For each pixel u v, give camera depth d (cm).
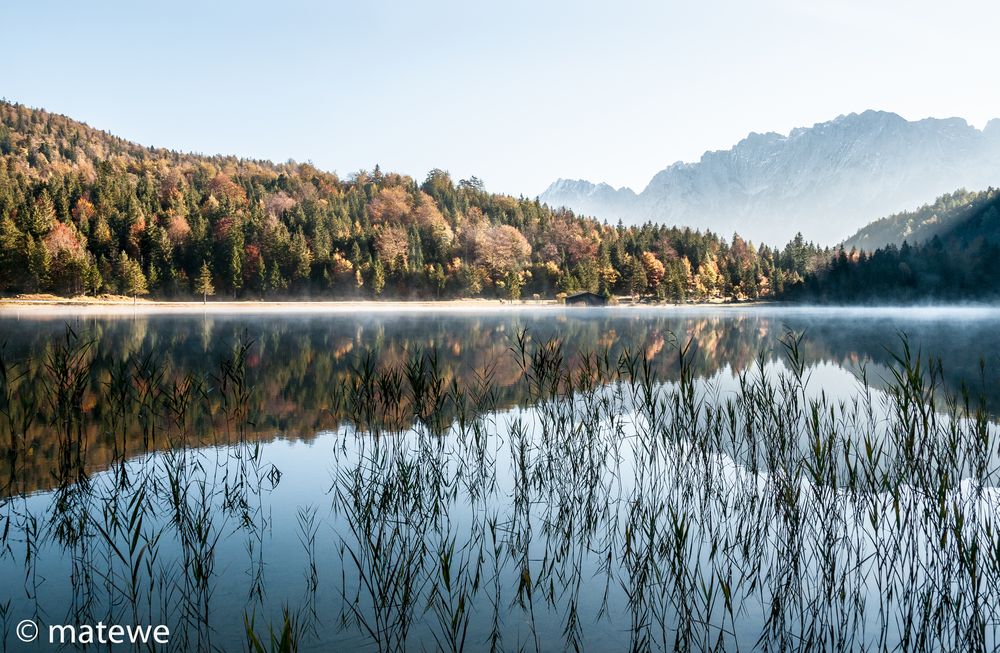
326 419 1316
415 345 3002
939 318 6712
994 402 1449
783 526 727
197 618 542
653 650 496
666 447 988
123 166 16462
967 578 602
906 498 782
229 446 1104
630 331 4216
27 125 19575
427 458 1010
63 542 699
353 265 10544
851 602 575
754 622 545
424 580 613
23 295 7862
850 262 12588
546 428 1180
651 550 638
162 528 743
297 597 577
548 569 640
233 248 9844
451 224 14388
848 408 1400
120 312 6944
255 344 2989
